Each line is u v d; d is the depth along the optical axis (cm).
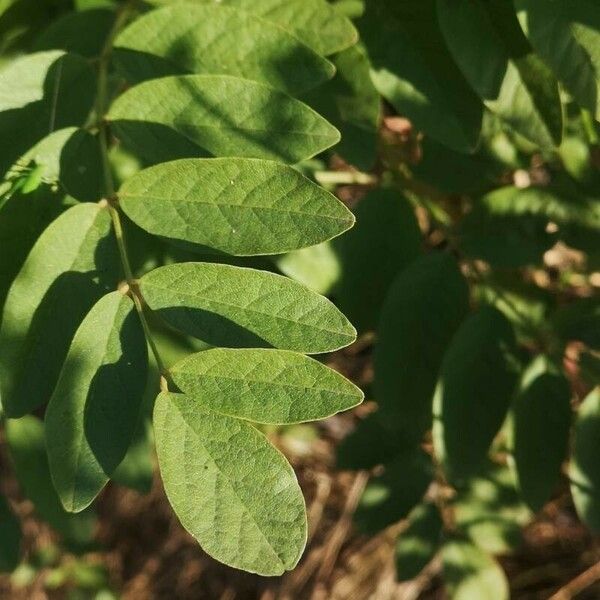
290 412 38
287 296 39
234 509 37
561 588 78
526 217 50
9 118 44
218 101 42
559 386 49
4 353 40
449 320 49
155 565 90
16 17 52
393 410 49
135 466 48
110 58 45
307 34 45
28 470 49
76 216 41
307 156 42
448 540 56
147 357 39
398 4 47
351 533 83
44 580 83
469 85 46
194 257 45
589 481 49
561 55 43
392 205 50
